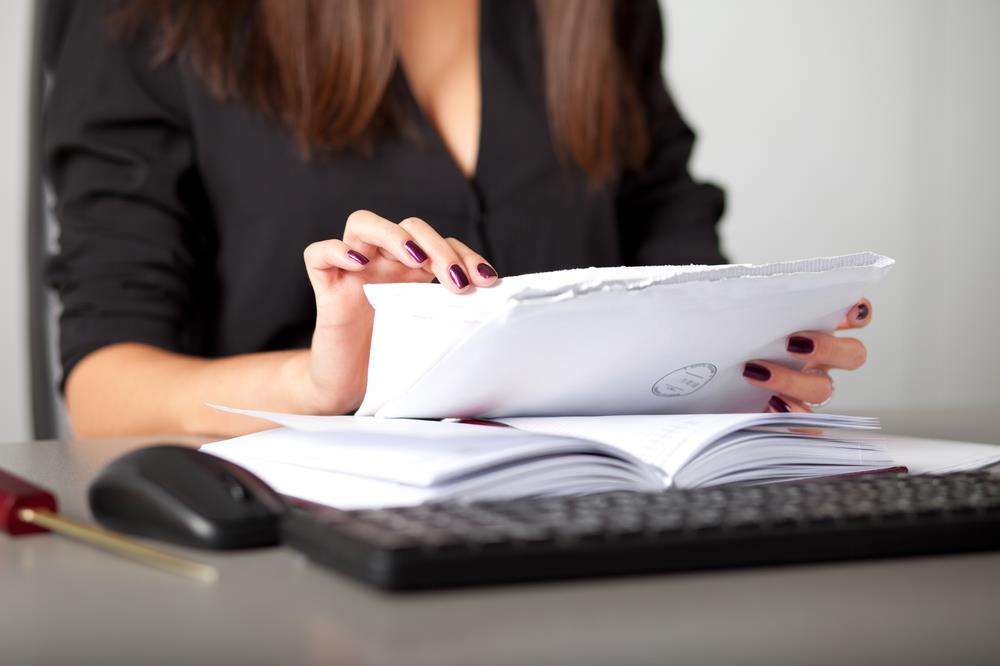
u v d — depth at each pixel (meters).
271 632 0.29
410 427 0.54
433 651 0.27
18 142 2.48
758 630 0.30
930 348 3.41
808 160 3.25
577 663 0.27
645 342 0.55
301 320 1.43
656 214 1.74
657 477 0.48
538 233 1.53
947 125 3.36
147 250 1.30
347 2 1.36
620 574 0.35
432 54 1.57
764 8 3.17
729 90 3.17
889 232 3.35
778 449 0.54
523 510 0.39
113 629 0.30
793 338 0.64
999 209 3.42
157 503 0.41
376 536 0.34
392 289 0.60
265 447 0.56
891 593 0.34
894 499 0.42
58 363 1.28
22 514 0.43
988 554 0.40
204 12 1.40
